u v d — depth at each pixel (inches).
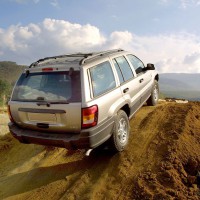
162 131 235.0
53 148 271.9
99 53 221.1
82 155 237.3
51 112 186.2
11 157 319.0
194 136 224.1
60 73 190.5
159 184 172.6
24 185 228.7
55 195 198.7
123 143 214.8
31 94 199.6
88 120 177.5
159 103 345.1
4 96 2751.0
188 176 179.5
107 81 204.4
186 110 268.5
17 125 214.4
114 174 197.5
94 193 182.4
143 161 201.5
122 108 227.0
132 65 256.2
